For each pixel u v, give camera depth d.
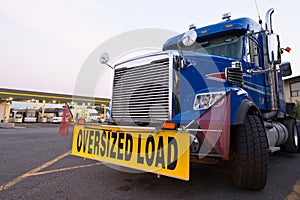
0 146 5.77
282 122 5.28
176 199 2.19
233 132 2.54
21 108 28.47
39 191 2.33
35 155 4.52
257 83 3.68
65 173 3.09
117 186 2.55
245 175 2.35
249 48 3.55
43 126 18.23
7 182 2.64
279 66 3.94
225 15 4.07
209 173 3.26
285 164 4.15
